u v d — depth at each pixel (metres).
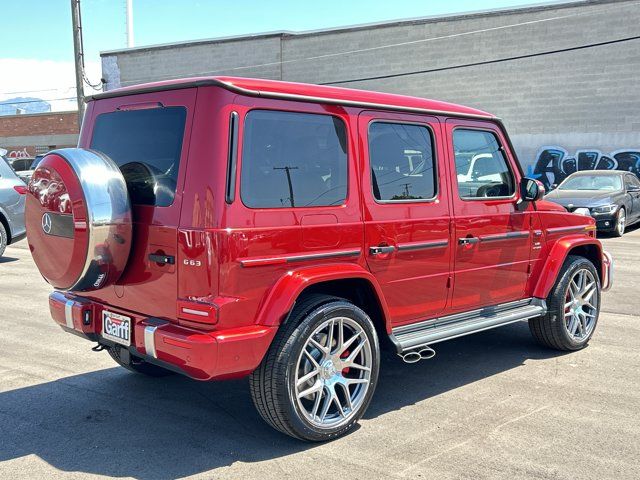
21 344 6.16
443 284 4.82
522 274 5.55
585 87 23.75
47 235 4.00
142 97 4.06
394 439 4.04
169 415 4.45
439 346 6.25
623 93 23.09
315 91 4.04
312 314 3.84
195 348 3.45
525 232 5.48
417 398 4.79
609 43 23.11
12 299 8.12
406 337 4.52
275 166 3.79
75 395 4.83
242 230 3.57
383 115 4.43
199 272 3.53
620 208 15.29
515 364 5.63
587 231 6.31
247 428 4.23
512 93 25.19
